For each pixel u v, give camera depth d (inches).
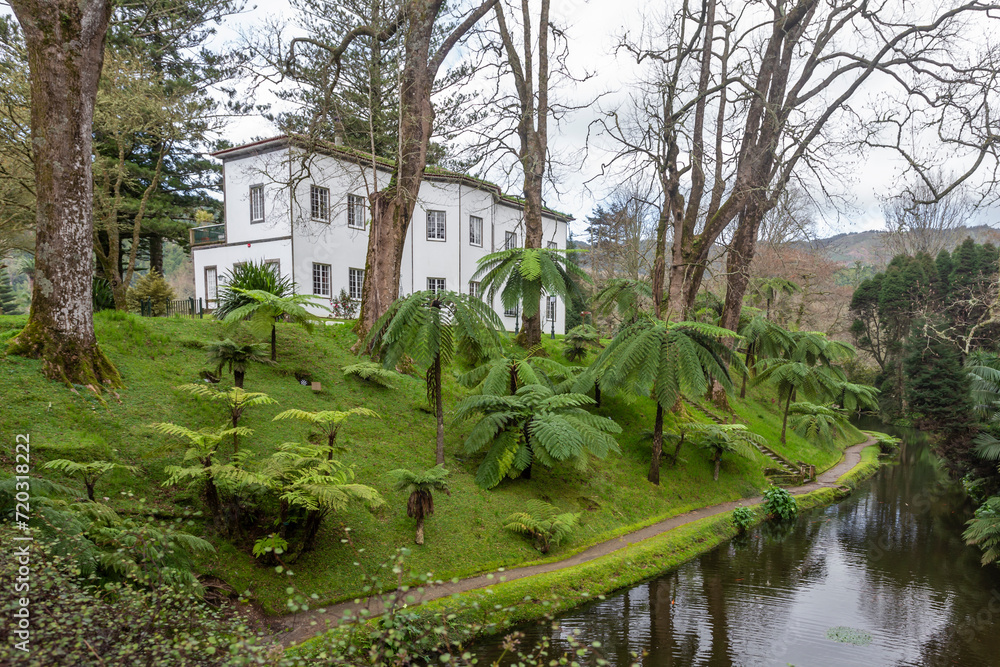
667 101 764.6
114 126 737.6
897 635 352.2
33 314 373.7
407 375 611.2
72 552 196.9
